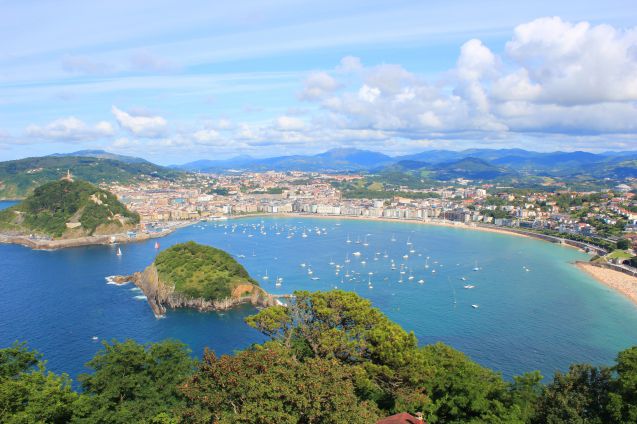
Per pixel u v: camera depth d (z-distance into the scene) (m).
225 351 164.00
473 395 69.69
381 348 70.94
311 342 75.88
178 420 56.38
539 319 199.38
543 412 70.19
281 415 48.75
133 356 73.19
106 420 59.31
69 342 169.50
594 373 74.25
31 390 56.94
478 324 191.38
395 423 60.75
